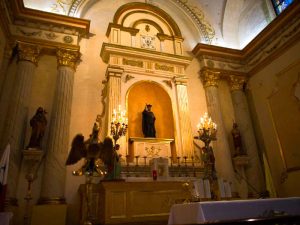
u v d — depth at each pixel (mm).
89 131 8016
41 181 6988
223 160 8836
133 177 7473
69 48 8453
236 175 8953
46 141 7473
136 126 8922
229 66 10688
